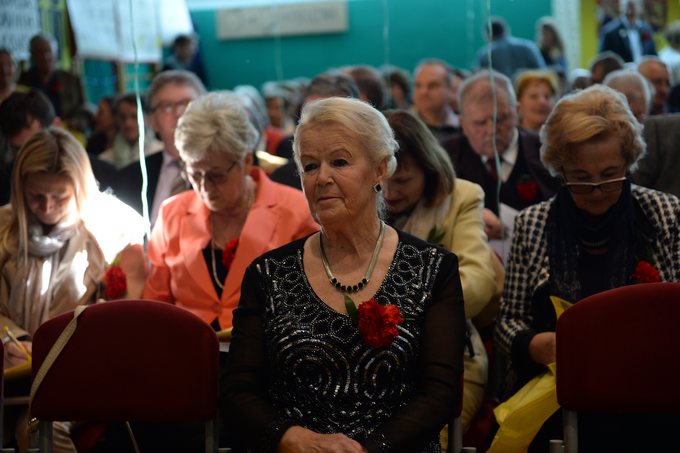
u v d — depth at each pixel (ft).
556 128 6.98
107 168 11.28
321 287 5.76
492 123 10.34
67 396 6.20
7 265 8.41
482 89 10.35
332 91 11.50
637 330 5.82
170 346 6.20
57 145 8.29
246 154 8.33
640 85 10.60
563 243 7.22
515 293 7.45
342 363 5.50
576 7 24.59
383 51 29.94
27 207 8.33
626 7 19.11
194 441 7.25
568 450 6.09
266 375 5.91
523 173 10.41
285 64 31.30
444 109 14.90
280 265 5.99
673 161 9.36
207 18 31.50
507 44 19.24
